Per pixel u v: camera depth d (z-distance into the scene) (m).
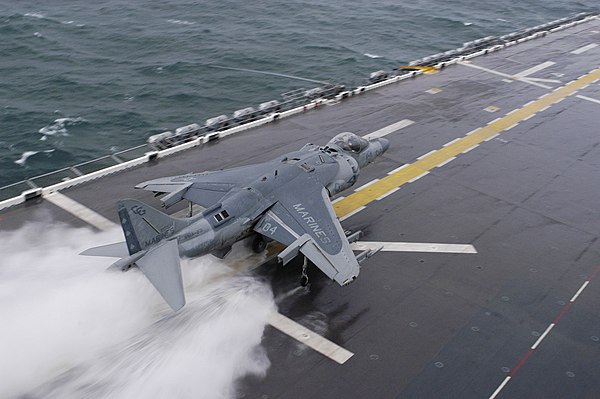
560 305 28.73
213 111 60.94
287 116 46.88
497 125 46.94
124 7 89.62
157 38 78.56
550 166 41.44
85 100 62.03
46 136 55.12
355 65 73.75
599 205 37.25
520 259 31.97
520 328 27.16
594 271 31.28
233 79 67.94
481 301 28.78
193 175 33.97
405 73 57.81
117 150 53.50
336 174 33.94
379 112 48.34
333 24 87.94
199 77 68.06
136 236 26.78
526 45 65.81
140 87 65.31
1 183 48.28
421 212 35.78
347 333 26.47
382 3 99.62
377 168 40.34
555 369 25.02
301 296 28.69
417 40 84.25
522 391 23.86
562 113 49.47
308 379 24.00
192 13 88.69
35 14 84.50
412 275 30.44
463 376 24.41
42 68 68.56
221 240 29.17
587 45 66.25
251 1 95.44
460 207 36.44
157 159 40.16
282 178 31.86
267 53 75.62
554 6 105.44
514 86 54.59
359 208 36.00
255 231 30.12
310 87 66.75
